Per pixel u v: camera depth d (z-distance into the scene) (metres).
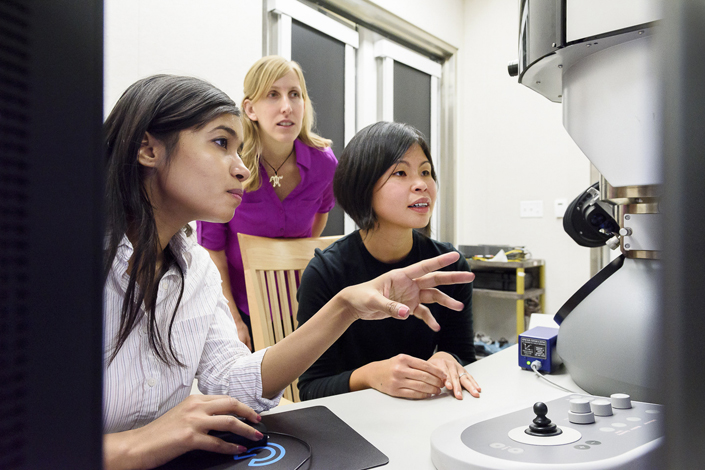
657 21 0.15
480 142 3.27
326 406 0.65
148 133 0.55
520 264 2.71
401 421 0.59
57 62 0.16
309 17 2.27
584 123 0.62
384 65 2.75
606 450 0.41
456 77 3.28
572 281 2.92
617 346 0.59
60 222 0.16
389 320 0.96
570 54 0.61
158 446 0.46
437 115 3.25
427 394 0.69
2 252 0.15
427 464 0.47
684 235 0.14
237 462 0.48
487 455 0.42
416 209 0.85
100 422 0.17
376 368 0.75
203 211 0.58
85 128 0.17
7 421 0.15
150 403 0.62
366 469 0.46
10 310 0.15
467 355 1.03
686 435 0.13
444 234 3.34
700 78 0.14
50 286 0.16
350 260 0.98
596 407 0.51
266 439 0.52
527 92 3.08
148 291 0.60
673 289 0.14
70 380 0.16
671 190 0.14
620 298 0.61
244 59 1.84
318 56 2.38
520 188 3.11
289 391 1.24
